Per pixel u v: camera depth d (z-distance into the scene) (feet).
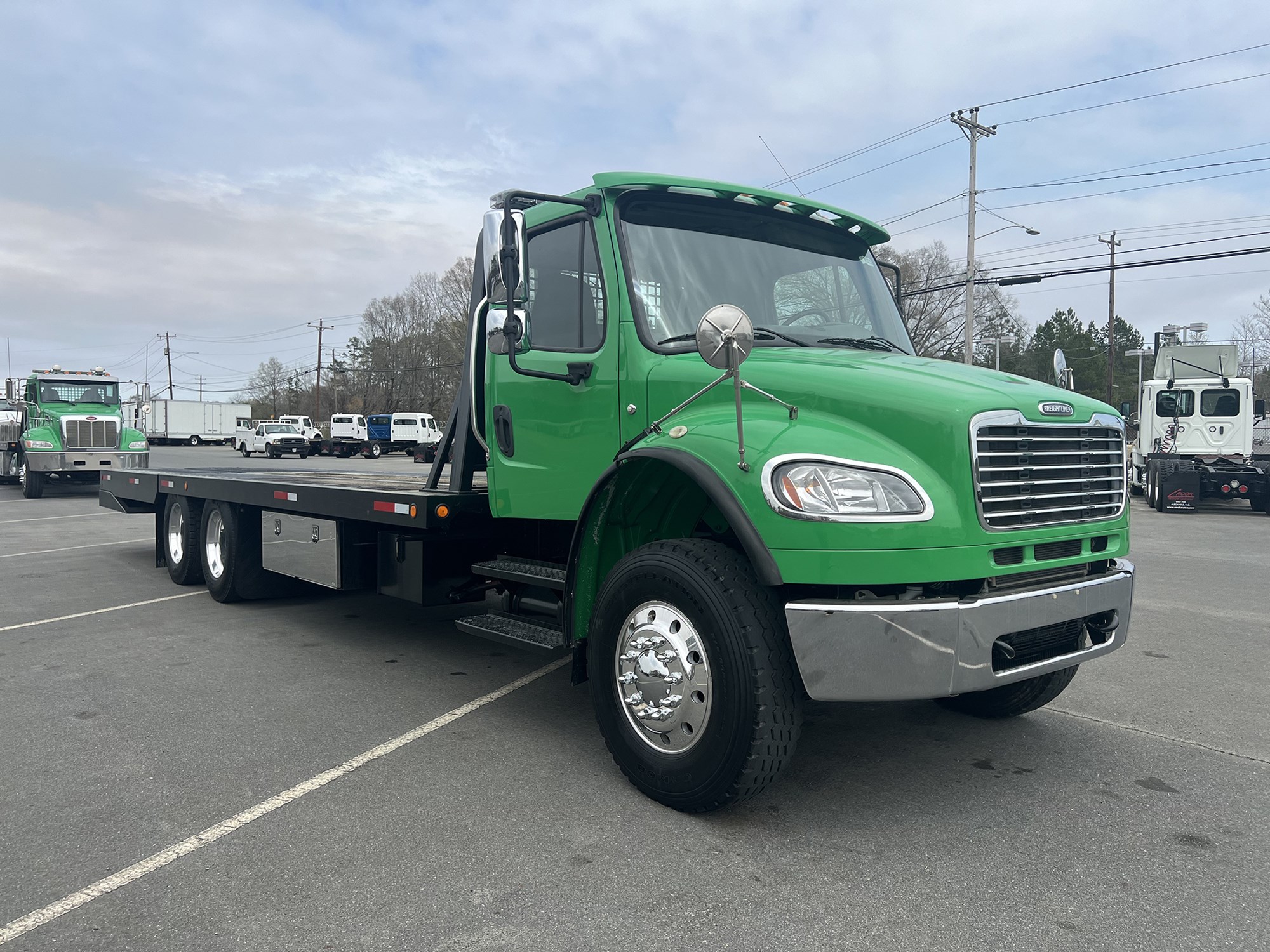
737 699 10.17
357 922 8.57
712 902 8.95
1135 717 15.14
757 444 10.47
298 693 16.39
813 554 9.84
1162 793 11.84
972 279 81.05
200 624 22.61
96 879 9.42
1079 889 9.23
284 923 8.55
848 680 9.82
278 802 11.40
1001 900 8.99
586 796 11.62
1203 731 14.40
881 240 16.20
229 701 15.85
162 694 16.28
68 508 58.44
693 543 11.15
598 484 11.93
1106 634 12.10
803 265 14.74
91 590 27.76
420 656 19.27
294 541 21.57
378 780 12.16
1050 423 11.19
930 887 9.25
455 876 9.45
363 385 287.07
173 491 27.45
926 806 11.35
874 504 9.96
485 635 14.33
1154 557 35.68
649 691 11.19
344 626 22.38
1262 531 46.03
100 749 13.38
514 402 14.67
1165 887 9.26
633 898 9.02
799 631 9.91
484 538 17.31
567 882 9.35
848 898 9.03
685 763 10.75
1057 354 14.55
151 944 8.20
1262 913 8.74
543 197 13.11
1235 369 61.41
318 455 173.88
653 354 12.51
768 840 10.36
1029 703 14.25
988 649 10.09
